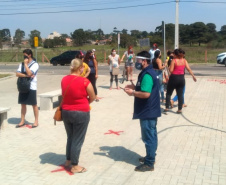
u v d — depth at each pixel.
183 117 8.83
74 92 4.89
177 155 5.88
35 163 5.59
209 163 5.48
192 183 4.71
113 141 6.82
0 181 4.86
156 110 5.12
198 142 6.62
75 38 75.50
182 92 9.18
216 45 55.31
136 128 7.84
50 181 4.86
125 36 58.41
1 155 5.99
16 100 12.30
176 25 21.86
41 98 9.95
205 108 9.98
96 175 5.06
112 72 13.82
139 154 6.02
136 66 5.15
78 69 5.10
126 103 11.01
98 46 68.75
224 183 4.70
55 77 19.73
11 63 36.78
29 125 8.14
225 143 6.55
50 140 6.93
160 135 7.13
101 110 9.91
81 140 5.11
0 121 7.75
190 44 72.56
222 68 26.45
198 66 28.97
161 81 10.66
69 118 4.97
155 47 12.41
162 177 4.94
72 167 5.18
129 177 4.96
